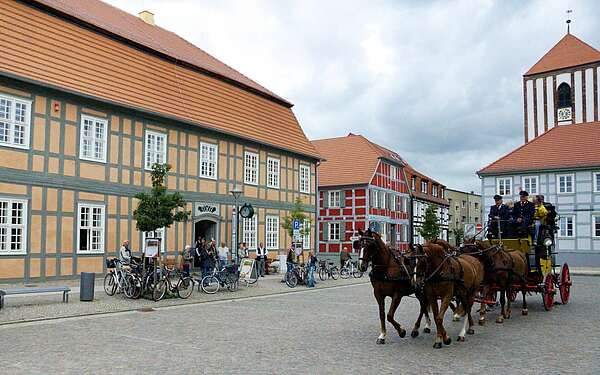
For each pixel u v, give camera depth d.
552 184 46.78
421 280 11.23
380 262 11.65
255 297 21.44
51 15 24.58
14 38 22.19
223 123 32.50
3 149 21.22
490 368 9.34
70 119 23.77
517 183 48.31
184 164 29.72
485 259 14.17
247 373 8.95
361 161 54.69
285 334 12.71
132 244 26.38
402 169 62.53
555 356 10.29
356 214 52.91
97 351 10.71
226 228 32.47
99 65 25.88
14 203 21.61
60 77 23.30
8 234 21.30
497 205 17.31
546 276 16.84
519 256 15.61
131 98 26.61
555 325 14.01
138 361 9.83
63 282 22.84
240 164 33.84
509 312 15.23
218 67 38.00
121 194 26.00
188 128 30.06
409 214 63.94
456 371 9.11
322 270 30.64
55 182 23.02
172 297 20.08
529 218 16.33
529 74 57.12
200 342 11.69
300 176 39.84
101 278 24.83
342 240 53.44
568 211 45.94
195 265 29.72
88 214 24.47
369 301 19.97
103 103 25.06
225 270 22.89
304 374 8.88
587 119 53.59
